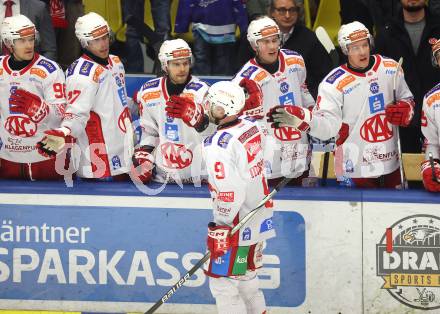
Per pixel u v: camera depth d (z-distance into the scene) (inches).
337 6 1042.1
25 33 746.8
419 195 733.9
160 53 746.2
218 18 962.1
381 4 978.7
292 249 745.0
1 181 765.9
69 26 995.3
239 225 658.2
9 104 763.4
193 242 748.6
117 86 772.0
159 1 966.4
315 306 747.4
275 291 748.6
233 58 978.7
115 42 1010.1
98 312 757.9
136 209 748.6
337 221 740.7
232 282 679.7
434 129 746.2
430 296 738.8
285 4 855.7
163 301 695.7
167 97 753.6
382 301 742.5
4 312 760.3
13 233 754.8
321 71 867.4
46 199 751.1
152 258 751.7
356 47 733.9
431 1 950.4
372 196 736.3
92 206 749.9
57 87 761.0
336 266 743.7
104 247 752.3
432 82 869.8
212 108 661.3
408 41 868.6
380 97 745.6
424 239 735.7
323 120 724.0
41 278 756.6
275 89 762.2
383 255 739.4
